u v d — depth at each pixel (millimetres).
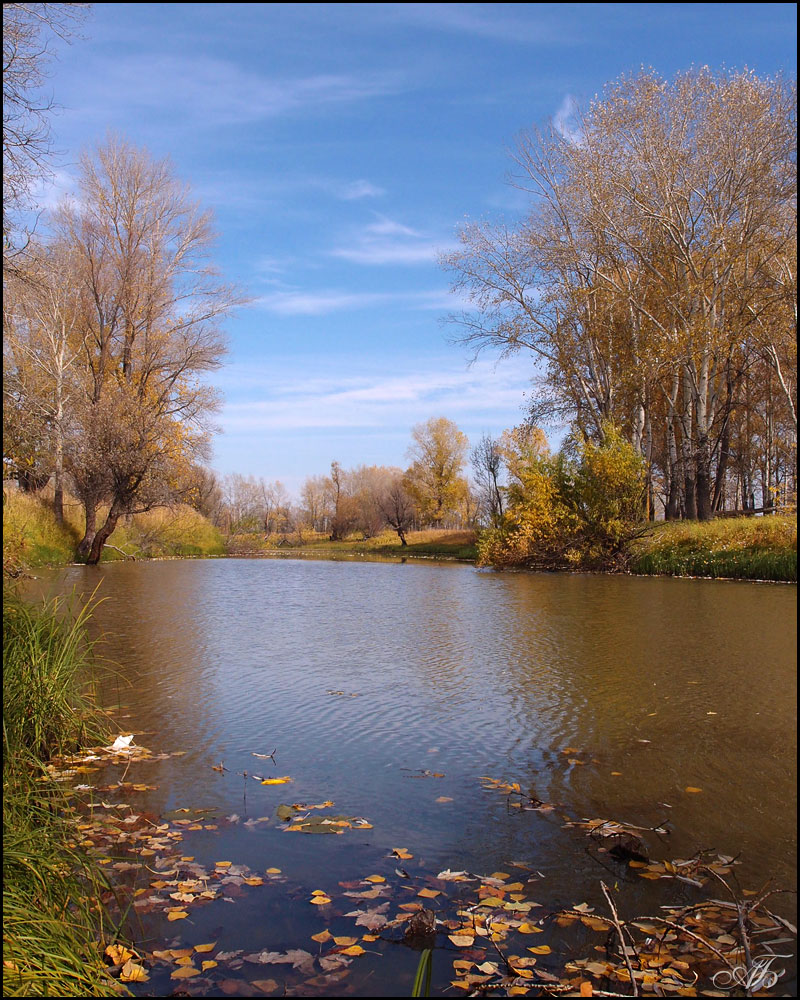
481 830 4734
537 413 32031
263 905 3834
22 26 10891
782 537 22906
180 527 39781
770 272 27469
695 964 3375
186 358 34438
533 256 29750
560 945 3523
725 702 7754
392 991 3172
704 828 4773
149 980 3242
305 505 83500
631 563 26078
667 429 34438
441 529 66938
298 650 10742
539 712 7418
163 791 5352
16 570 16969
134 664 9703
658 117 26453
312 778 5633
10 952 3033
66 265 30047
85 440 28062
